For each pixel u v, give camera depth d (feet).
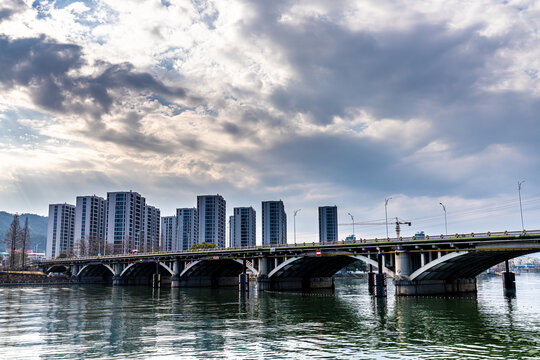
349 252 295.28
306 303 239.91
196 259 417.90
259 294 321.73
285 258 339.98
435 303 229.25
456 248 241.35
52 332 144.05
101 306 236.43
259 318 175.73
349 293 327.26
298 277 376.07
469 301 240.94
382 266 275.80
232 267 449.48
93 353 110.22
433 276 276.41
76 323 165.99
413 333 136.26
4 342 126.00
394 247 269.03
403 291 263.70
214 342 123.13
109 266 541.75
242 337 131.03
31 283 532.32
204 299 278.67
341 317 175.73
